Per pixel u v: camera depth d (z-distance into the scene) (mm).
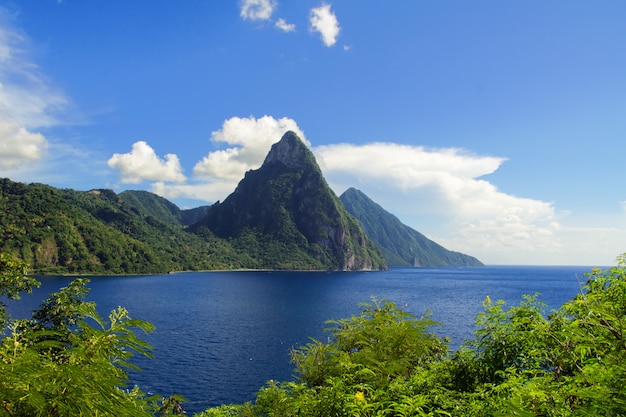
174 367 34906
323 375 9211
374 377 7652
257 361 37188
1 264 11352
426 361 9773
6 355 2654
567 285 158125
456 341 40000
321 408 5949
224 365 35750
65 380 2434
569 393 3838
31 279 12070
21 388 2381
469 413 4922
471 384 6688
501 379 6379
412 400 5195
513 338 6422
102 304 78562
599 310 4250
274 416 7621
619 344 3961
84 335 3102
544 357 5770
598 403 3367
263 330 53625
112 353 3131
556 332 5430
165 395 27625
